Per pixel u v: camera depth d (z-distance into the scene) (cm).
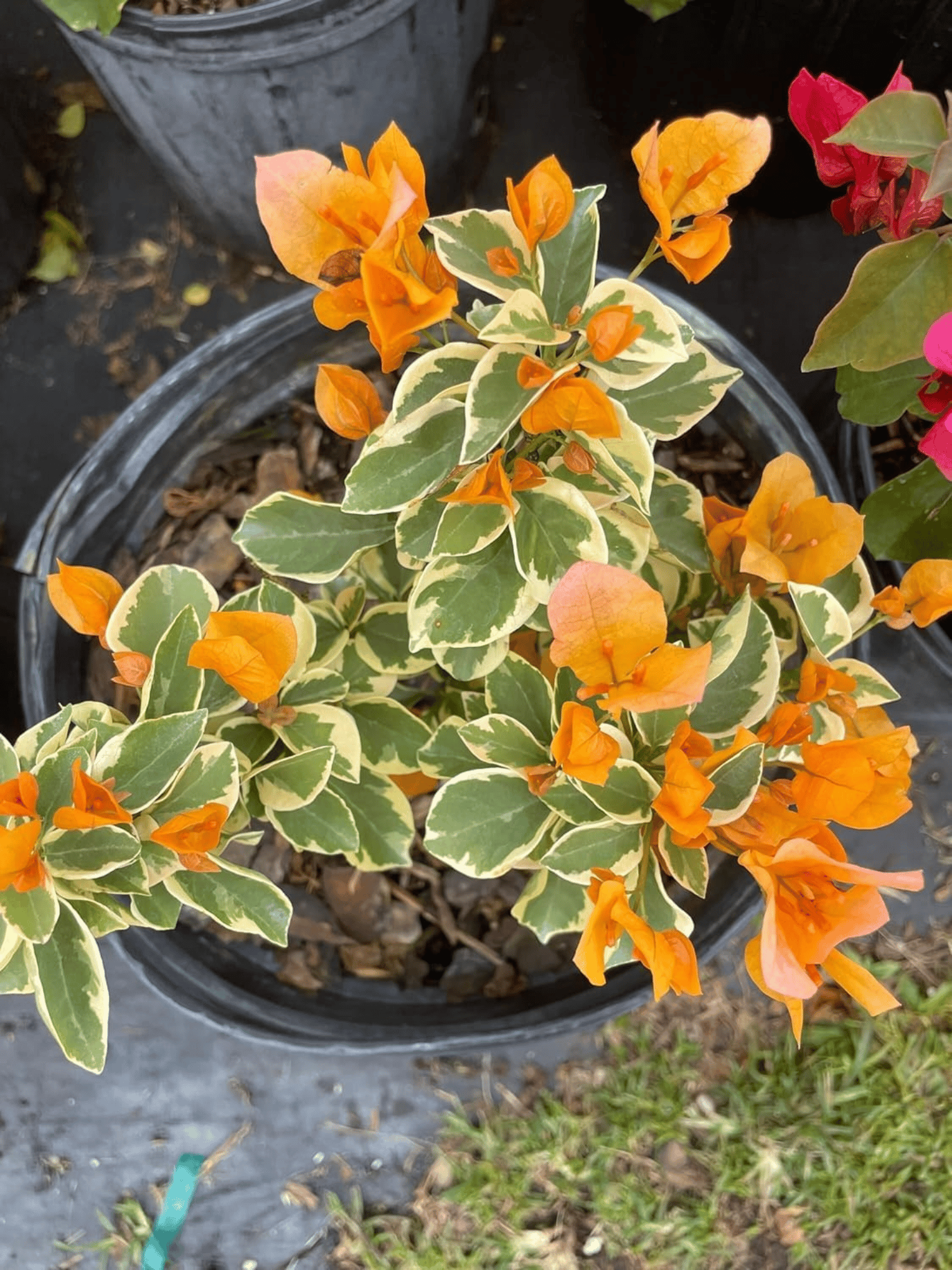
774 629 35
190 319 62
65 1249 58
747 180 23
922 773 57
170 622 31
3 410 61
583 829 27
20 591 59
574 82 62
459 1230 57
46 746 28
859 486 48
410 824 38
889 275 29
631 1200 56
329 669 35
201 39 41
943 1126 56
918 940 58
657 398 31
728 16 53
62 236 62
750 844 25
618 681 24
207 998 45
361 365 48
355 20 41
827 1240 57
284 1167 58
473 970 50
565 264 27
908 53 49
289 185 22
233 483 49
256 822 48
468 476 28
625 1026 57
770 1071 57
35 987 27
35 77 62
